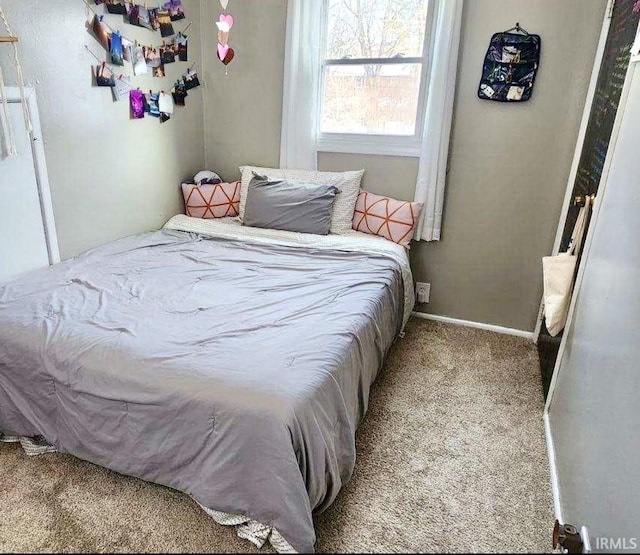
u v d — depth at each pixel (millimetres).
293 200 2740
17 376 1596
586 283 1702
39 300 1812
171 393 1344
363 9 2676
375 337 1939
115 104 2494
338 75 2838
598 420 1339
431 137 2615
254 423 1257
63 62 2168
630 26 1637
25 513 1454
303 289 2039
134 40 2555
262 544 1361
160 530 1410
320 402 1368
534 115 2484
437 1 2500
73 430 1546
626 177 1414
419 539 1417
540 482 1668
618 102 1633
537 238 2666
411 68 2680
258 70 2973
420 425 1964
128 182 2670
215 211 3055
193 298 1907
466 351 2613
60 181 2254
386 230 2732
